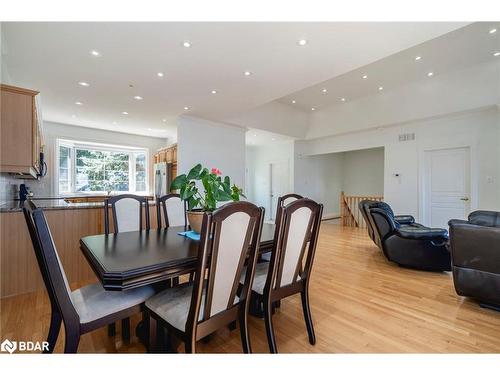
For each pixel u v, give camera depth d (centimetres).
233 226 125
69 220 298
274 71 317
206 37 246
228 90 375
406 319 212
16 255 258
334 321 209
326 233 613
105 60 288
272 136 721
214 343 178
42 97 402
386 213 364
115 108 462
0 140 245
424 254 329
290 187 783
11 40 246
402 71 477
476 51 404
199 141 538
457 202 519
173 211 296
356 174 926
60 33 236
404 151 590
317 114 719
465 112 491
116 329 195
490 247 224
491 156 476
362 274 324
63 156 613
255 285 173
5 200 354
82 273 304
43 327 194
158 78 335
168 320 135
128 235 216
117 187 699
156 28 231
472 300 249
